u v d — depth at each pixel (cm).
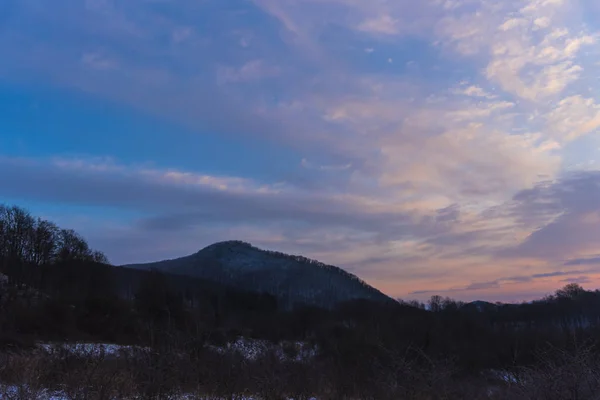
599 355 779
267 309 8931
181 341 1035
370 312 4762
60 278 7944
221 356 1040
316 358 1367
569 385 724
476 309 5256
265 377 1031
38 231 8175
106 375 872
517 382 813
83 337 3509
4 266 7594
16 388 835
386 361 1212
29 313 3788
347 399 1070
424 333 2464
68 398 805
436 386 1011
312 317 5675
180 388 909
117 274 8788
